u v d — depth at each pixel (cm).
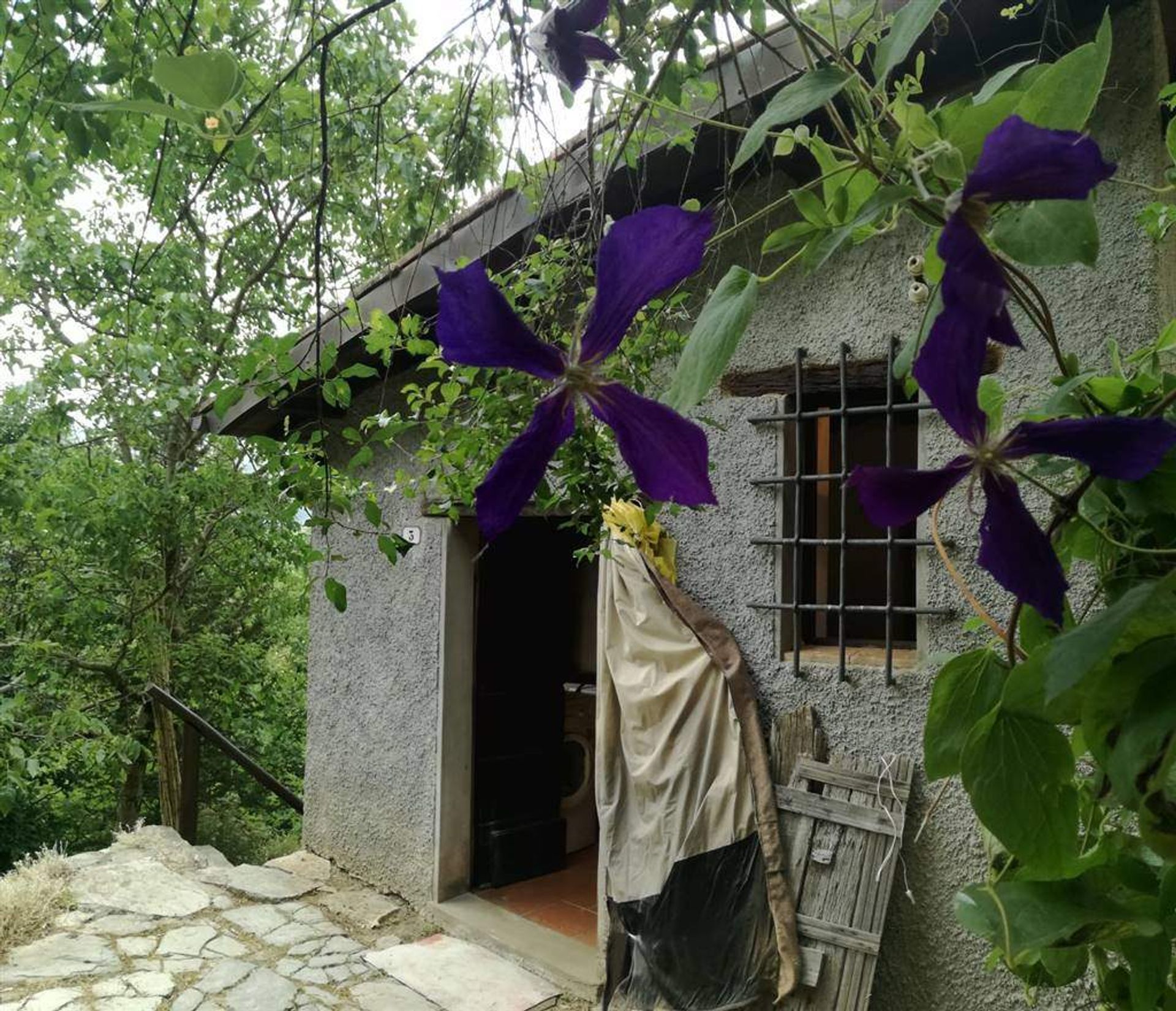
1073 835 64
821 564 299
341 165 199
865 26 112
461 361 55
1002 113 65
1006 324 52
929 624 254
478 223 280
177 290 570
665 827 301
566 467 172
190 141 222
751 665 295
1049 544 52
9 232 613
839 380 279
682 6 131
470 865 448
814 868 264
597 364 57
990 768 64
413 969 370
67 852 926
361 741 488
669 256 54
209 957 375
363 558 493
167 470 658
